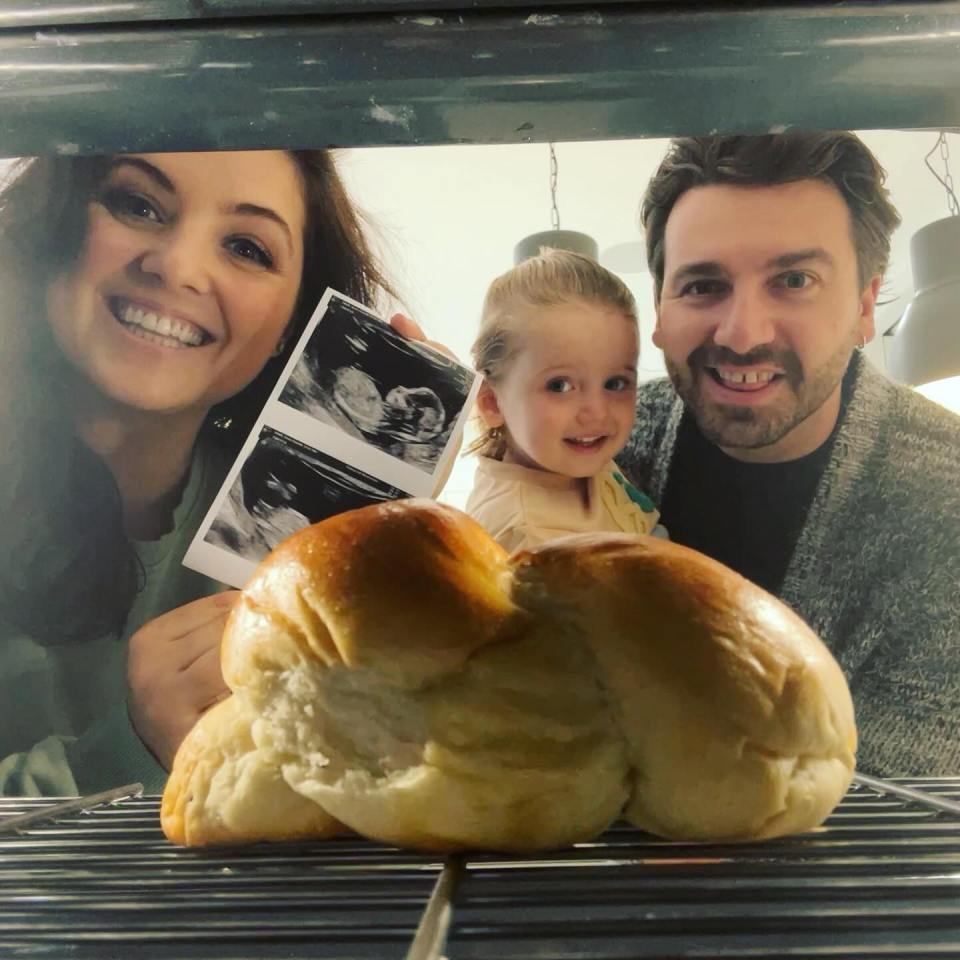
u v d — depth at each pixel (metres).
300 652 0.36
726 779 0.33
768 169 0.90
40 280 0.91
